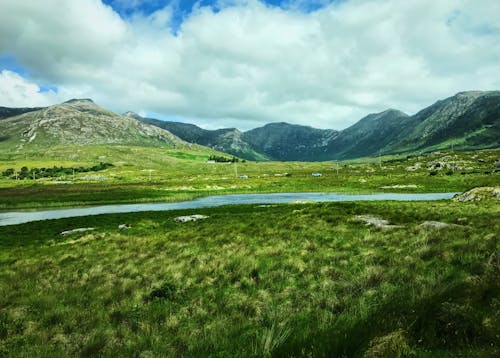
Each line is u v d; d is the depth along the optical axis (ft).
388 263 52.21
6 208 315.37
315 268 56.08
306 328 25.80
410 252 56.95
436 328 20.21
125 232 140.97
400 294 30.55
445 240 63.57
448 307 20.79
